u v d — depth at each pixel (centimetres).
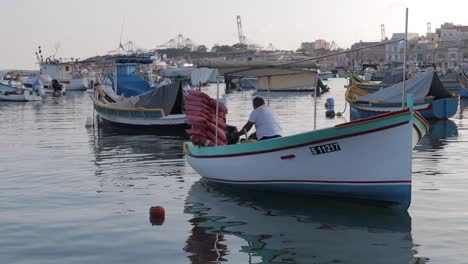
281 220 1094
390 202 1167
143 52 6338
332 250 909
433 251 891
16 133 2834
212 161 1378
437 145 2122
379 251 898
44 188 1420
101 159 1902
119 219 1113
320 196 1248
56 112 4344
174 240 976
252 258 878
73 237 996
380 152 1137
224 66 1355
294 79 1441
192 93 1432
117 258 884
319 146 1181
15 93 5766
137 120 2873
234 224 1073
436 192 1298
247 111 4178
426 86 3188
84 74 8794
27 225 1073
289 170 1238
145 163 1800
